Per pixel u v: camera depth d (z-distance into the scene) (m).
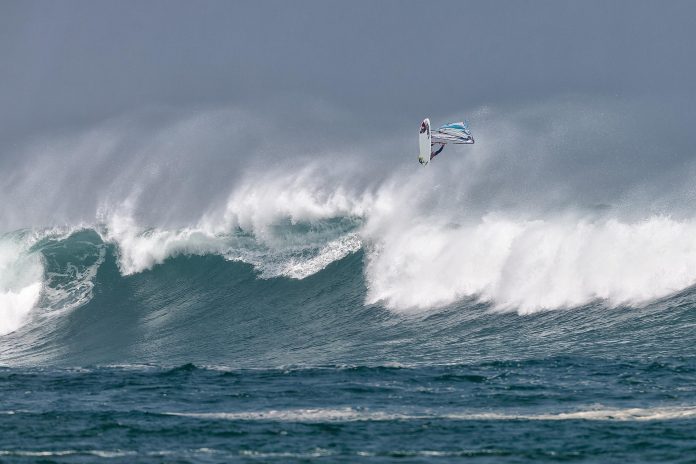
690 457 71.19
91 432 80.12
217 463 71.38
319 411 88.38
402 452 73.88
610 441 75.81
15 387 105.38
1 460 72.44
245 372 111.50
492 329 138.50
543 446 74.81
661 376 101.00
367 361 123.00
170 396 97.25
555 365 109.44
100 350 149.25
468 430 80.00
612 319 135.38
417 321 146.62
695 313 132.00
